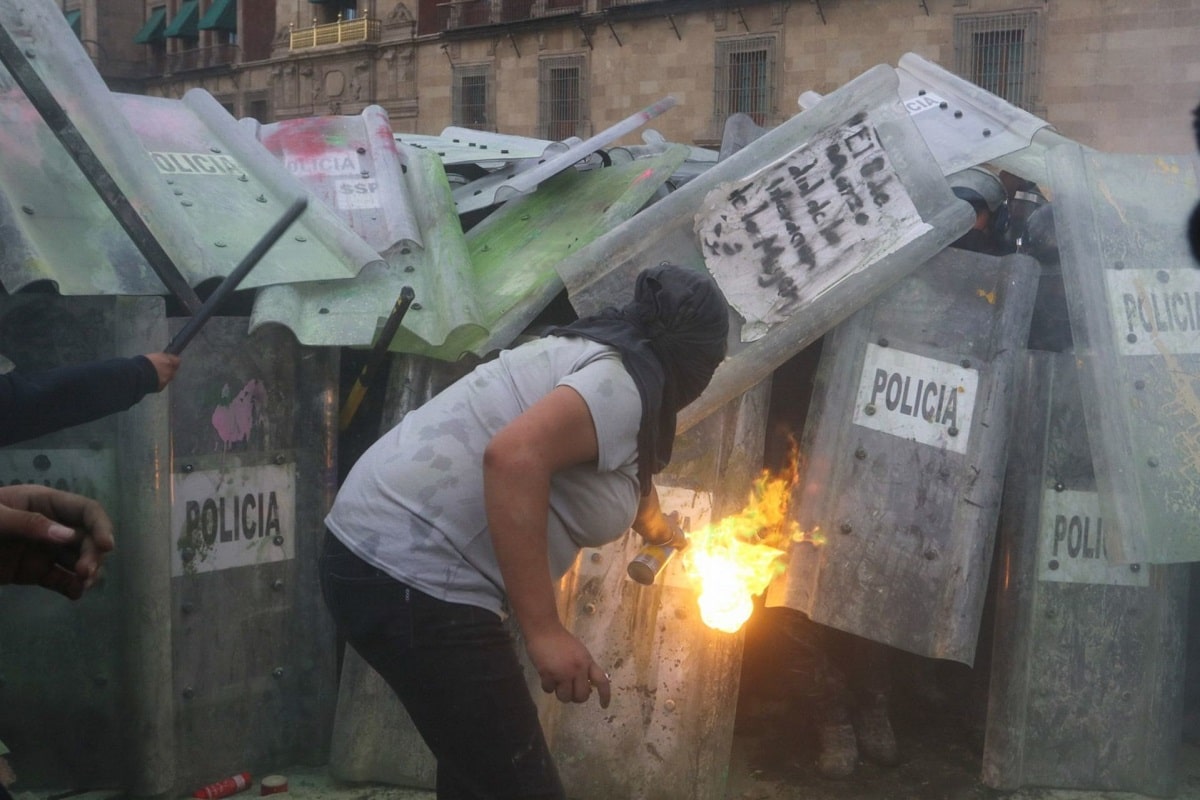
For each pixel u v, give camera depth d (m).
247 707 2.88
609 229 3.26
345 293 3.04
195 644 2.78
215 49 38.41
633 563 2.23
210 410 2.78
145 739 2.68
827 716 3.02
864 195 3.04
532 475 1.66
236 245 2.99
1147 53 18.05
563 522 1.80
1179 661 2.90
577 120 26.91
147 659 2.67
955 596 2.84
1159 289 3.00
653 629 2.85
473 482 1.81
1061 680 2.90
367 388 2.99
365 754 2.84
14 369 2.57
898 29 21.09
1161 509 2.80
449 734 1.81
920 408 2.93
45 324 2.62
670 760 2.80
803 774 3.00
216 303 1.84
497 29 28.22
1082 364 2.90
